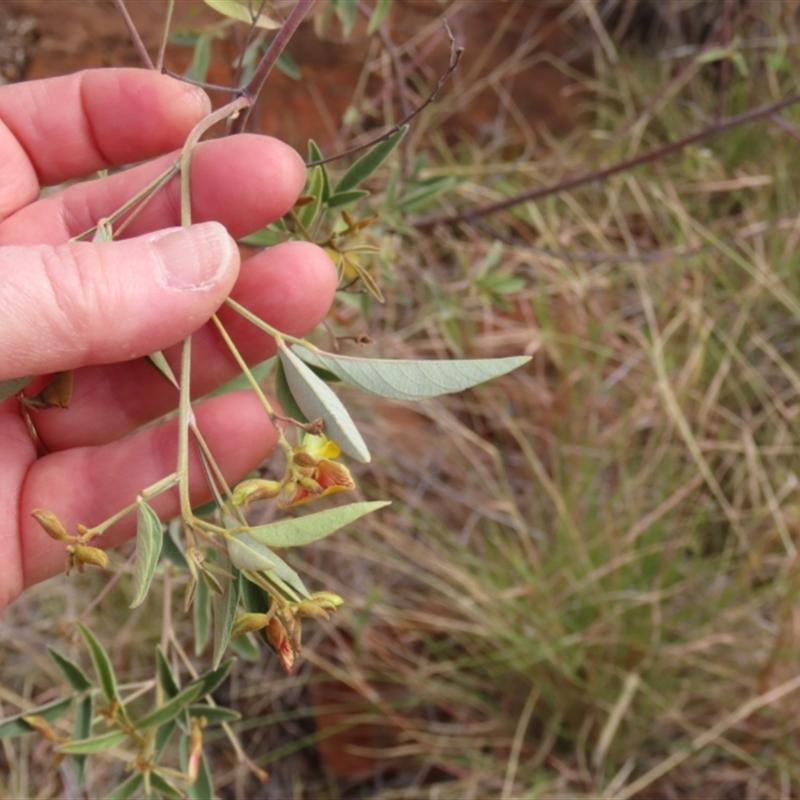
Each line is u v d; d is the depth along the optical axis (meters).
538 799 0.52
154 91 0.33
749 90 0.74
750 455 0.58
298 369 0.26
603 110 0.74
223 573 0.25
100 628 0.53
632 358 0.64
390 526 0.58
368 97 0.62
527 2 0.72
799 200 0.71
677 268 0.65
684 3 0.75
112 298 0.27
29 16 0.45
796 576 0.54
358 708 0.53
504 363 0.25
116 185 0.33
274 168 0.31
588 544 0.56
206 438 0.32
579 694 0.53
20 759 0.50
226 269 0.27
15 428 0.34
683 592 0.57
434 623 0.53
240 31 0.44
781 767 0.53
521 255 0.64
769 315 0.68
